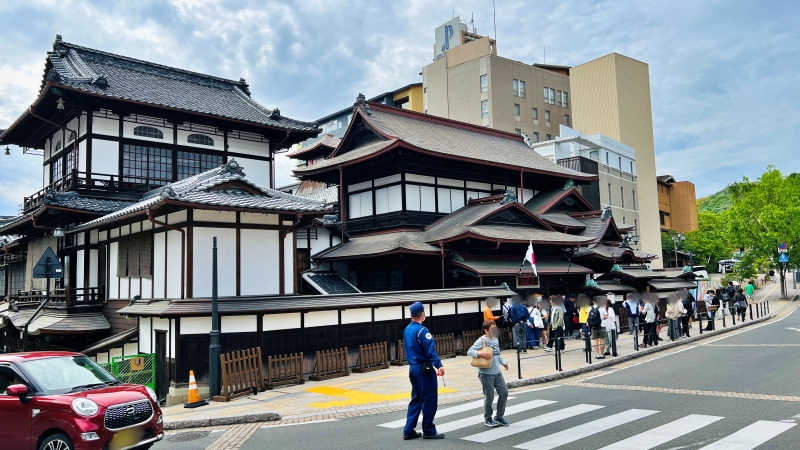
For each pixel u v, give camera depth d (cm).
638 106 6788
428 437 958
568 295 3172
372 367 1908
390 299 2044
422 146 2950
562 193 3616
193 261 1750
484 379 1031
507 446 895
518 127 6975
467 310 2373
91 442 840
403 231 2920
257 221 1911
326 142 4478
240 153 3155
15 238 3266
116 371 1616
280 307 1698
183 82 3369
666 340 2494
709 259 7962
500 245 2812
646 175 6662
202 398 1567
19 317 2477
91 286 2400
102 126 2661
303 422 1178
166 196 1597
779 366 1644
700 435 924
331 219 3116
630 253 3406
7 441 891
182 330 1605
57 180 2884
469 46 7150
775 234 5609
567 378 1631
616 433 955
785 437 895
